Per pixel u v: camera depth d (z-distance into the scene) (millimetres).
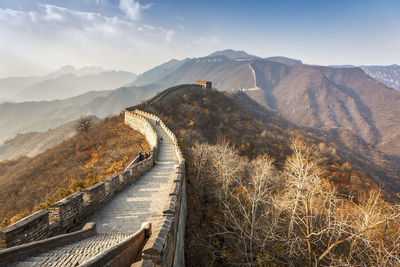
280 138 57531
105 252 4711
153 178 16125
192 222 17281
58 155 37031
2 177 41031
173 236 7410
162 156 23969
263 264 13539
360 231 10586
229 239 16906
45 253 5367
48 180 28812
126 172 14172
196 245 15516
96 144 38438
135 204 11328
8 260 4613
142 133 39094
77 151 36875
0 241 5656
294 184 13508
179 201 10531
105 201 11375
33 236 6625
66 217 8383
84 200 10031
